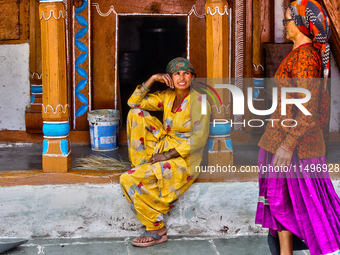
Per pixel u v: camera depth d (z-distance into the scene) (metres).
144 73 7.47
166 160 2.80
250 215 3.01
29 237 2.97
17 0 4.21
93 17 4.25
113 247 2.79
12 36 4.29
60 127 2.91
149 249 2.75
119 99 4.46
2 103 4.38
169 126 2.92
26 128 4.29
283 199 2.15
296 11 2.09
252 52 4.21
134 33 7.37
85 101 4.33
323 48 2.11
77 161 3.37
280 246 2.26
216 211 2.99
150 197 2.76
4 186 2.91
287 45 3.92
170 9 4.25
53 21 2.79
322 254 2.05
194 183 2.95
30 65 4.21
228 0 4.23
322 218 2.07
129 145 3.01
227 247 2.79
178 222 2.98
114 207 2.96
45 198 2.94
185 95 2.87
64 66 2.91
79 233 2.99
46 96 2.87
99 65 4.33
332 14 3.70
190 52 4.31
